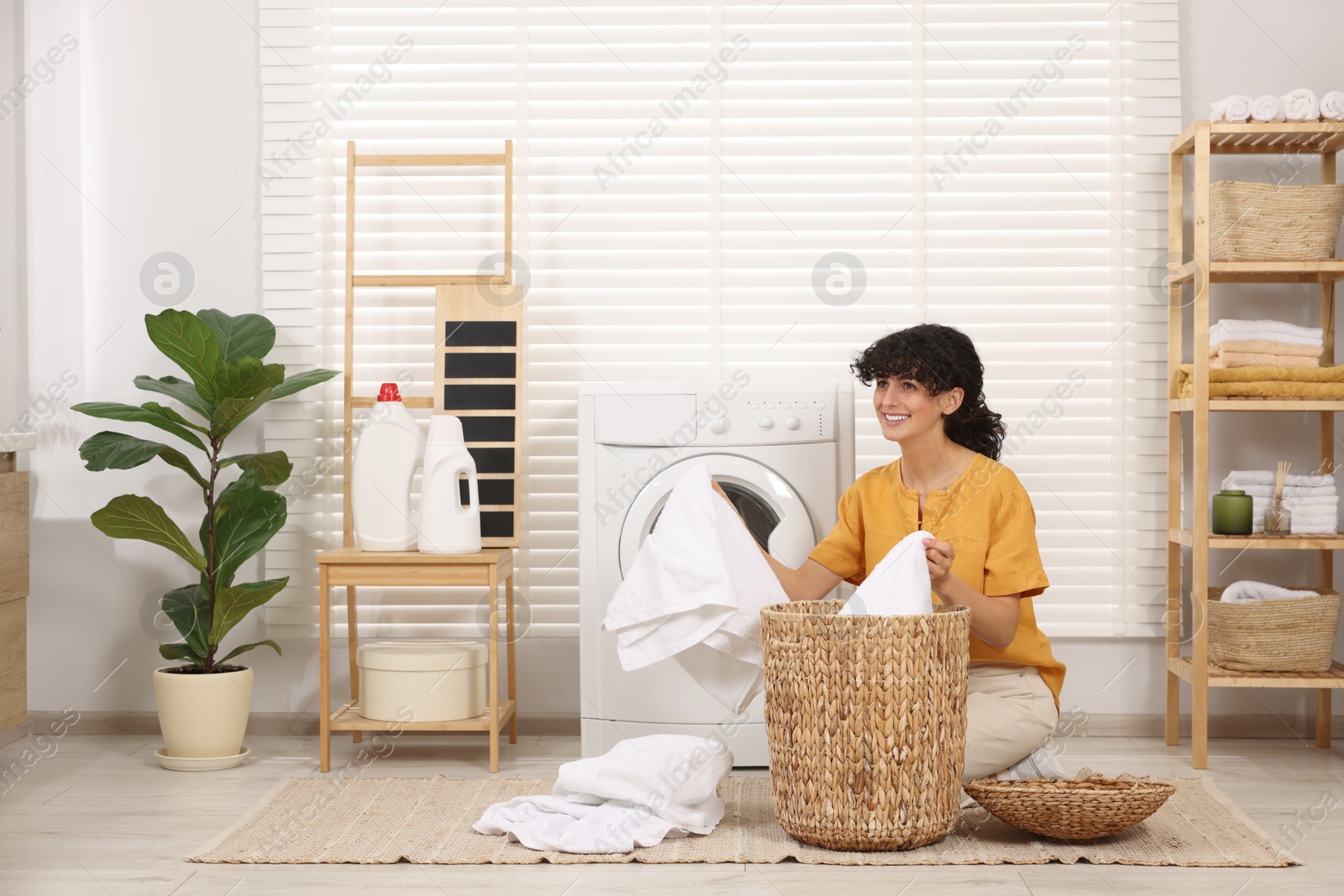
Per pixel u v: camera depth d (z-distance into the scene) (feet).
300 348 9.98
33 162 9.97
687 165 10.06
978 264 10.01
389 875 6.14
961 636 6.33
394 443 8.95
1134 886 5.85
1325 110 8.84
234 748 8.88
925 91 10.02
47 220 9.98
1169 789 6.39
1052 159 9.97
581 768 6.96
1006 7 9.96
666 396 8.45
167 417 8.84
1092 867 6.16
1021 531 6.89
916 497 7.20
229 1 10.07
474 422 9.63
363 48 10.07
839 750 6.23
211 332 8.49
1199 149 8.82
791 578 7.54
